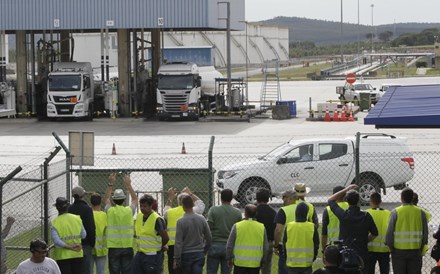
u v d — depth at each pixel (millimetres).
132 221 24531
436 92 27266
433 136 66812
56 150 27406
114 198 24406
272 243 23531
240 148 60312
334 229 22734
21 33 88375
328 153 38500
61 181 33094
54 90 84250
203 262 22688
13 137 70500
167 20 85188
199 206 24500
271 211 23531
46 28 86125
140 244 23250
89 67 87062
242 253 22047
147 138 68750
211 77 92438
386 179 38062
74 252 23203
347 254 17688
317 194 38625
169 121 85625
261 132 72938
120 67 87812
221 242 23188
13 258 27453
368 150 38500
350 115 84750
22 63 88562
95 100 90062
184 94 84625
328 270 17703
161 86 85000
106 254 24906
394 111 22922
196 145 62938
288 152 38594
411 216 22500
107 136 70812
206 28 91312
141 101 90000
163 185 31766
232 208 23344
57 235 23062
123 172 32125
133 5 85500
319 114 86062
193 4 84875
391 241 22469
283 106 87938
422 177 44406
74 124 82625
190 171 31547
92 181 32500
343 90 109125
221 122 84375
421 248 22594
